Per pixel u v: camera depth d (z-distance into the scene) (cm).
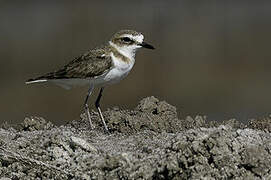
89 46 2708
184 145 763
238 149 775
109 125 1016
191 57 2583
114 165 785
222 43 2756
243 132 827
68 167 822
